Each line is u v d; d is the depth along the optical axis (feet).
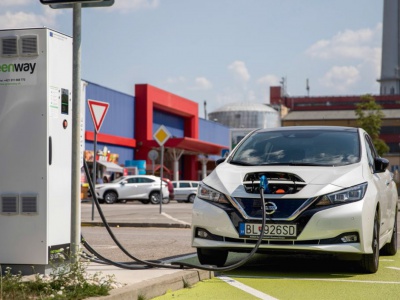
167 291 21.83
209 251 27.35
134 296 19.54
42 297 17.43
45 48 22.74
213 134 253.44
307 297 21.33
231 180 26.78
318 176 26.30
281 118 415.23
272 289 22.85
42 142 22.59
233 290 22.48
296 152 28.84
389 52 615.57
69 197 23.57
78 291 18.26
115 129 170.81
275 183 25.85
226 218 25.86
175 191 136.05
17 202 22.59
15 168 22.74
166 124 207.10
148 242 40.42
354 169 27.32
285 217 25.30
